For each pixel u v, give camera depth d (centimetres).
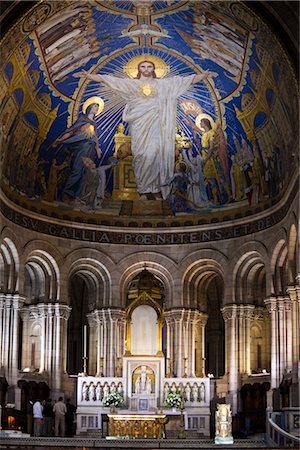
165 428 4828
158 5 4234
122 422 4644
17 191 4922
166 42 4666
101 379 4938
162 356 4947
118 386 4931
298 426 4203
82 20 4306
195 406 4916
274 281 4934
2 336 4834
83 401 4903
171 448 3703
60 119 4994
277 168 4841
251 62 4491
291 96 4259
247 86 4734
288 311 4878
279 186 4831
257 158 4997
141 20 4412
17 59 4350
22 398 4856
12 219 4884
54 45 4438
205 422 4897
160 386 4906
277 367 4853
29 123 4866
